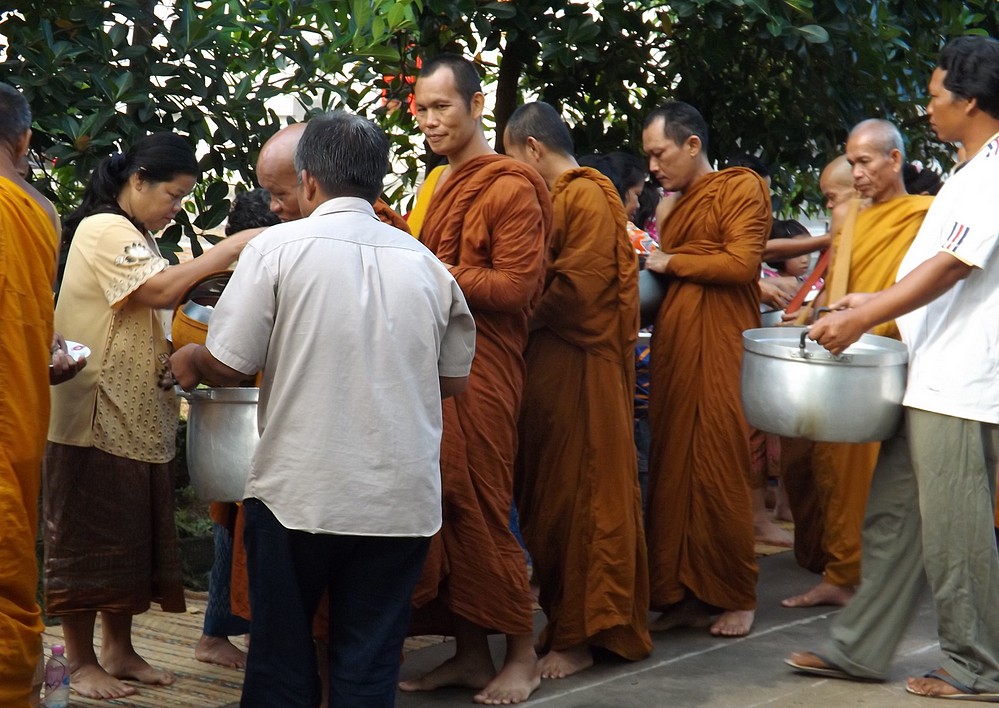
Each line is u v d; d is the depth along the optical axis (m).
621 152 5.28
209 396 3.18
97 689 3.66
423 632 3.79
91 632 3.71
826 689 3.76
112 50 4.43
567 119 6.20
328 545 2.73
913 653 4.14
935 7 5.80
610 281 3.90
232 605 3.50
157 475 3.67
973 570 3.52
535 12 5.24
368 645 2.79
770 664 4.02
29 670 2.96
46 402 3.00
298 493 2.68
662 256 4.38
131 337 3.59
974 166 3.38
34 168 5.04
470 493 3.55
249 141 4.65
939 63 3.53
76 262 3.60
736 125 6.16
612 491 3.90
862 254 4.36
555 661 3.92
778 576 5.18
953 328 3.46
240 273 2.71
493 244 3.55
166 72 4.46
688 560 4.34
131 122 4.32
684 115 4.38
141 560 3.63
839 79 5.83
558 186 3.96
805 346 3.56
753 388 3.60
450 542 3.56
